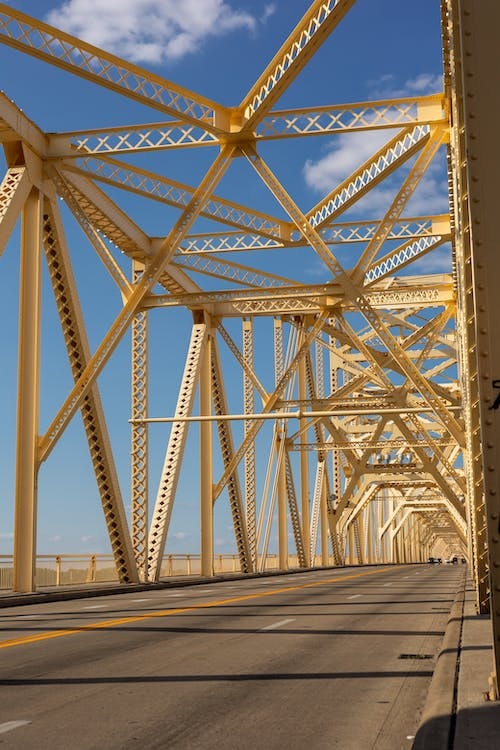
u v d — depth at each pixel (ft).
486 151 22.03
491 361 21.58
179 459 123.65
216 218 103.40
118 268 99.50
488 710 21.06
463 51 22.33
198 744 20.76
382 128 85.61
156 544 115.24
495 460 21.57
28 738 21.30
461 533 258.57
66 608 64.64
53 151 89.15
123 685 28.73
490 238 21.81
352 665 33.12
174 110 83.61
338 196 99.30
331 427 211.61
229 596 78.33
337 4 71.36
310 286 104.06
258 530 153.07
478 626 40.98
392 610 59.62
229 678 30.07
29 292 86.28
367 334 183.83
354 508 266.36
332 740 21.17
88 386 93.04
